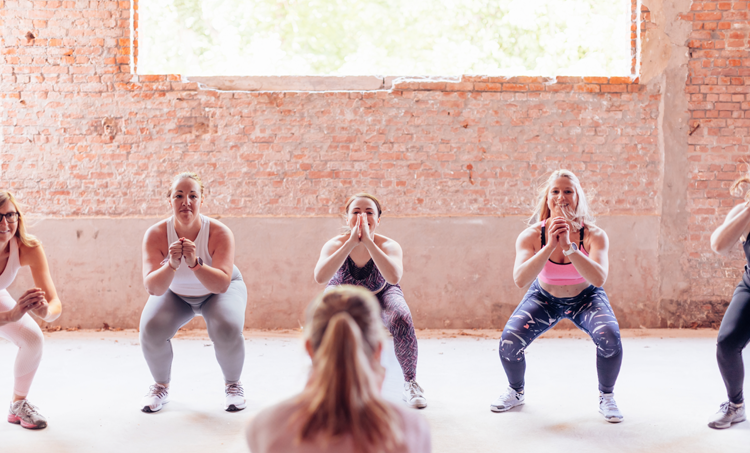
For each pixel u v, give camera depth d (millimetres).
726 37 5645
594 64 6027
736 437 2826
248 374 4008
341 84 5699
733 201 5660
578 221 3344
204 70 6012
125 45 5637
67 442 2750
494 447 2699
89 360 4406
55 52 5625
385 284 3650
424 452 1287
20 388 2998
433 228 5668
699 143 5672
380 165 5680
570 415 3154
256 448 1264
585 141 5676
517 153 5680
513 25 6027
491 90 5668
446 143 5672
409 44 6031
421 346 4957
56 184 5648
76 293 5629
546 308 3320
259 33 6031
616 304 5672
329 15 6035
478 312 5672
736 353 2924
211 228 3422
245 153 5668
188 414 3170
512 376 3283
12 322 2904
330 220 5664
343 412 1188
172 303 3303
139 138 5648
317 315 1327
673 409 3248
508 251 5668
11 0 5617
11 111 5625
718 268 5668
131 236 5637
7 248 3059
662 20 5668
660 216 5668
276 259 5660
